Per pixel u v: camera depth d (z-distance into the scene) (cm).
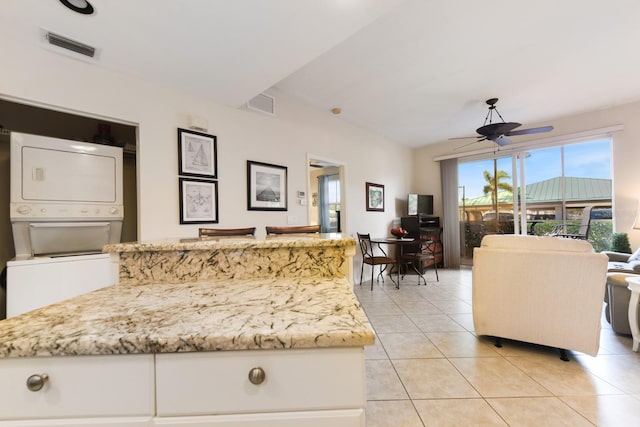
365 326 61
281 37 202
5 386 56
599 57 286
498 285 225
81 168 230
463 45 264
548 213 490
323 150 425
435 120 469
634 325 215
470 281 479
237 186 320
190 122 282
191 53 218
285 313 69
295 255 109
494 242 233
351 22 188
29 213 207
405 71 310
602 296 190
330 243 108
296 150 385
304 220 391
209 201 296
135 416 57
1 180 251
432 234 579
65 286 209
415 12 221
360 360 59
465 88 353
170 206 268
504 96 377
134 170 319
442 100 388
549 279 206
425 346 233
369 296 390
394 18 227
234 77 255
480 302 234
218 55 222
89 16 175
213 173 299
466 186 590
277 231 220
